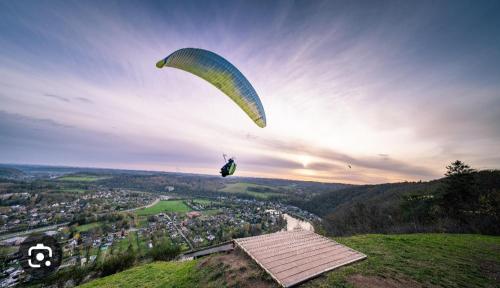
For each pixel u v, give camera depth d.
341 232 53.69
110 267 21.03
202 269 9.25
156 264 16.89
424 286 7.56
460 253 11.73
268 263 8.17
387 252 11.24
